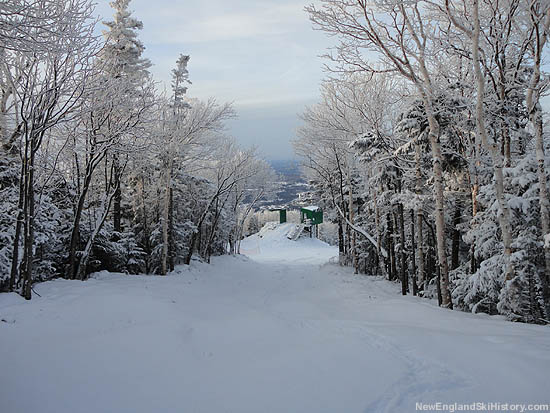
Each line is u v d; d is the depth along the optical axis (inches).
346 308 449.7
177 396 170.6
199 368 210.2
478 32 319.9
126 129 466.6
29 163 358.0
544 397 153.1
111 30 608.7
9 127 396.5
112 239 639.8
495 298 386.0
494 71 416.2
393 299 477.4
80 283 435.8
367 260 881.5
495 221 400.2
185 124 695.7
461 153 516.1
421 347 228.5
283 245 1956.2
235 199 1344.7
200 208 1048.2
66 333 260.4
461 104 416.2
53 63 339.9
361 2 370.3
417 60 386.9
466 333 258.1
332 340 265.4
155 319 322.3
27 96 345.1
